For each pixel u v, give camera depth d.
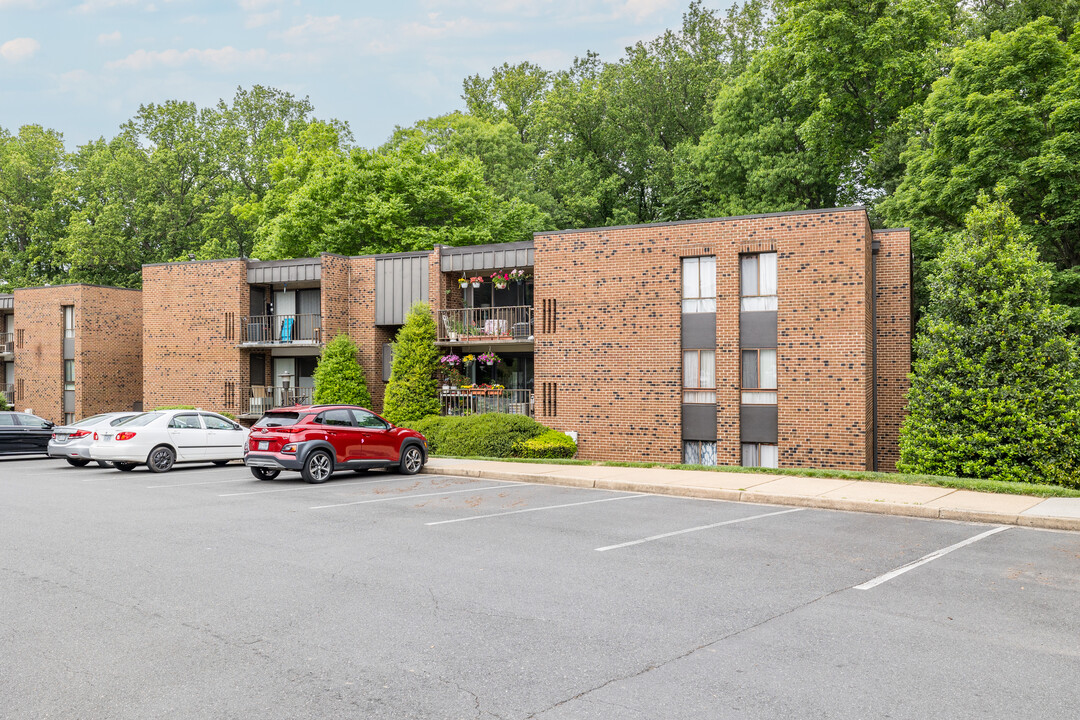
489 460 21.55
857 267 21.50
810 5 35.62
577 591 7.97
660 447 24.00
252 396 32.91
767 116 40.38
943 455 17.73
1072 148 24.72
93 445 19.52
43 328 39.59
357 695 5.30
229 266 32.75
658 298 24.14
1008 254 18.48
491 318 30.14
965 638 6.56
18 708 5.05
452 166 43.41
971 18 36.09
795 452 22.03
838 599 7.73
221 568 8.89
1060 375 17.20
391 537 10.76
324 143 48.66
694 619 7.05
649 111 51.84
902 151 34.66
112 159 56.00
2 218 54.97
